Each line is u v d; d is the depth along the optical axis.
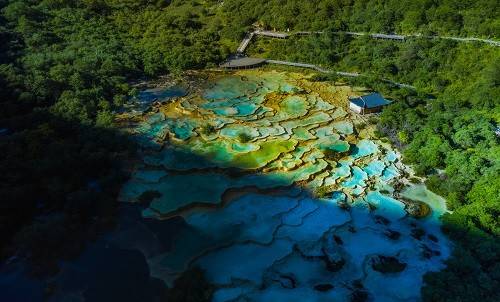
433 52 89.25
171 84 88.94
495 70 77.12
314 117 77.88
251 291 46.72
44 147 62.28
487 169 60.53
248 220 55.72
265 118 76.88
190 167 63.50
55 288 46.09
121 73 88.25
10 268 48.25
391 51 93.69
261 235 53.56
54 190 55.69
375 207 58.72
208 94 85.06
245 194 60.00
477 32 89.94
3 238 51.25
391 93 84.62
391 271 49.50
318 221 56.12
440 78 84.62
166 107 80.06
